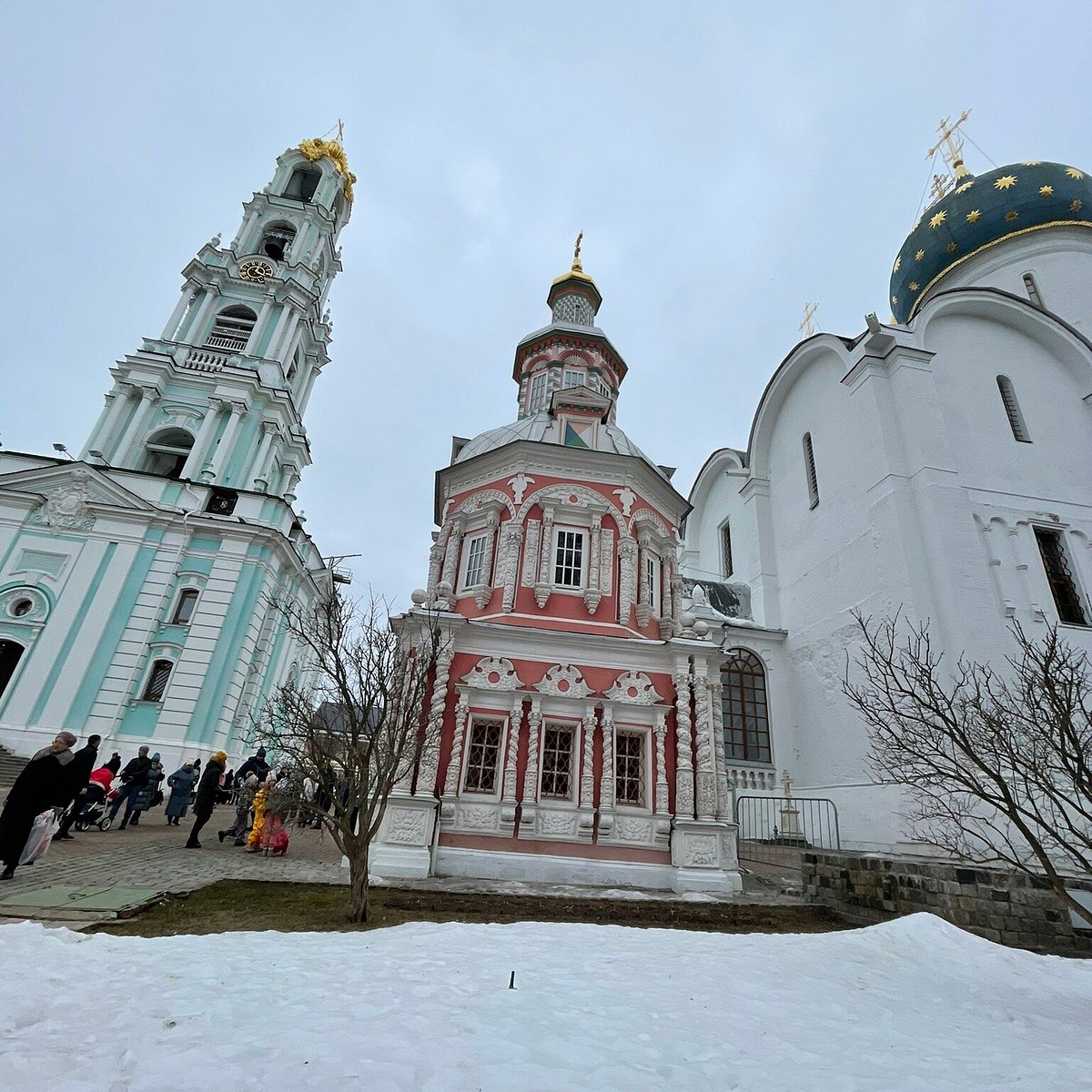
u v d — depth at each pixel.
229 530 31.28
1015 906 10.48
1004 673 16.81
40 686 27.39
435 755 13.72
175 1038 4.23
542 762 14.34
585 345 26.89
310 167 49.69
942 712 9.52
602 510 17.27
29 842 9.82
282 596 34.78
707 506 33.94
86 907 8.20
